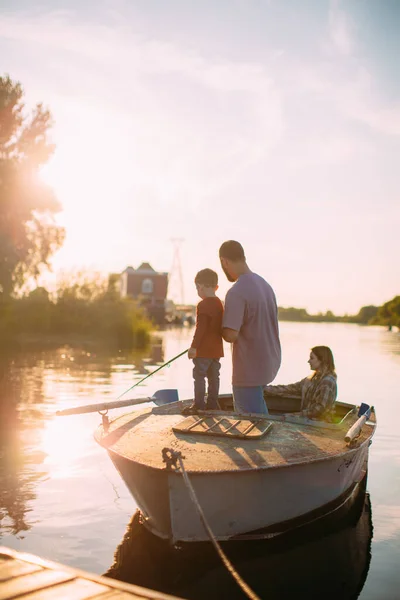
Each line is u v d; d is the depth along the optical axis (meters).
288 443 4.93
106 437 5.12
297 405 7.66
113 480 6.31
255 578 4.20
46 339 29.48
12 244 28.30
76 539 4.80
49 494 5.84
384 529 5.22
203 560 4.48
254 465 4.38
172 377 15.57
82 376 15.28
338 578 4.21
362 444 5.27
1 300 31.03
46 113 29.41
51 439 8.04
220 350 5.85
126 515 5.33
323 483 4.99
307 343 34.53
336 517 5.50
